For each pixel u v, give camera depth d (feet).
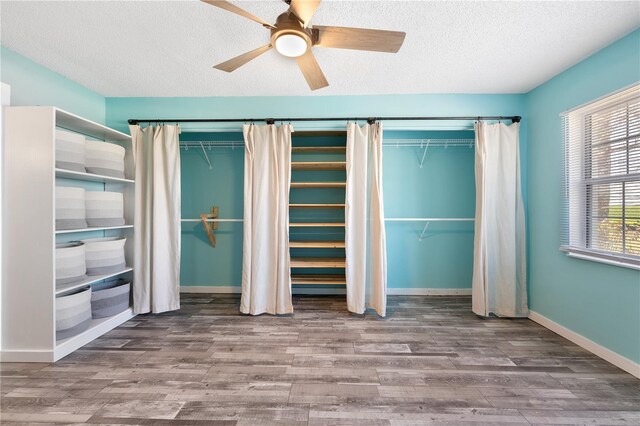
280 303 9.36
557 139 8.20
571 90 7.75
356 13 5.70
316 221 11.73
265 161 9.49
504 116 9.48
